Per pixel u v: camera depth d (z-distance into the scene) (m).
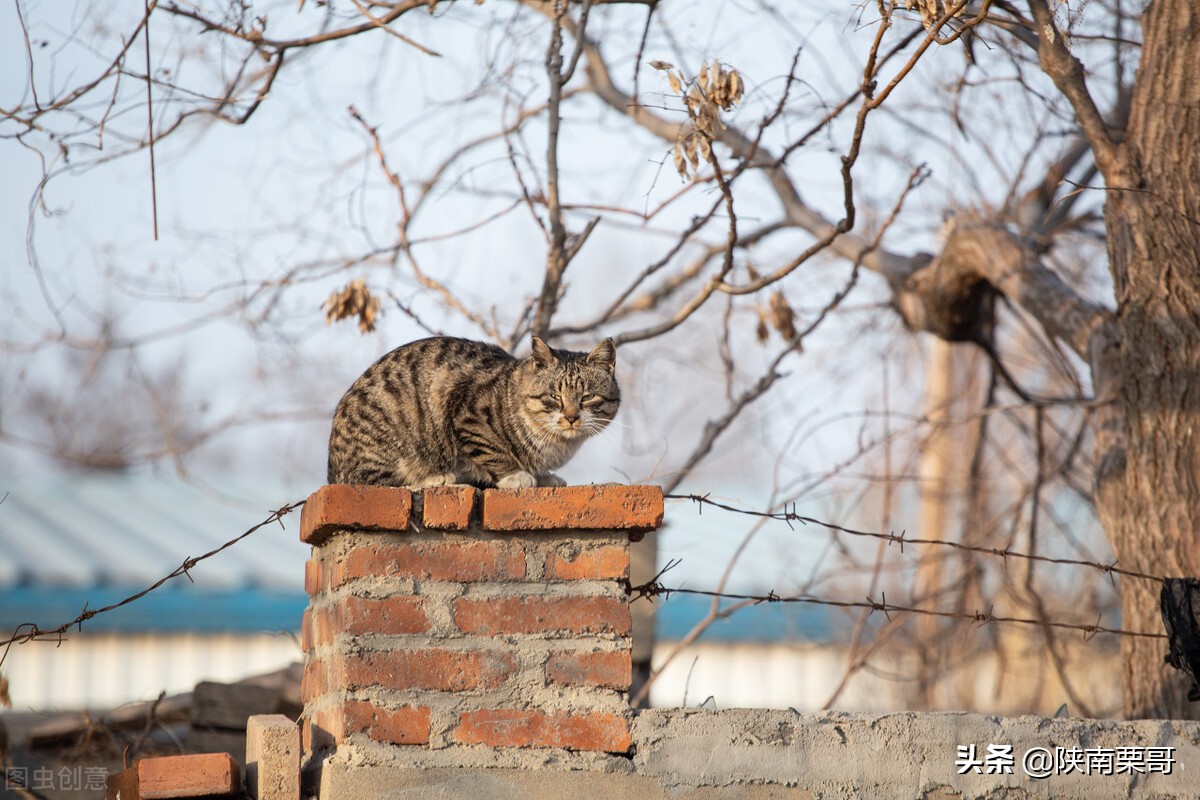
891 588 20.67
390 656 6.12
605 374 10.38
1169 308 9.58
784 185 15.07
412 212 14.02
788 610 20.86
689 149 8.73
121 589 20.67
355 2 8.55
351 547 6.23
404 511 6.23
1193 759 6.52
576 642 6.27
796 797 6.26
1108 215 10.07
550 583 6.31
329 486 6.20
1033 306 12.32
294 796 6.05
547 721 6.17
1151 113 9.66
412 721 6.07
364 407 8.89
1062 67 10.06
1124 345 9.92
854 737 6.38
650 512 6.31
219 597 20.94
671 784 6.19
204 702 10.20
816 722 6.39
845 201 9.35
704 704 6.57
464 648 6.20
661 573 7.50
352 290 10.50
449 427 9.06
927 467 20.28
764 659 22.20
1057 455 16.81
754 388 12.63
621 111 14.67
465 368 9.33
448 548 6.29
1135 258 9.74
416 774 6.01
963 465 19.20
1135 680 9.48
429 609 6.21
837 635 21.59
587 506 6.30
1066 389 16.44
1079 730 6.55
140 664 20.62
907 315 14.66
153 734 10.59
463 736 6.11
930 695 18.12
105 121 9.98
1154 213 9.55
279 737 6.09
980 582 16.36
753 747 6.29
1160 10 9.64
